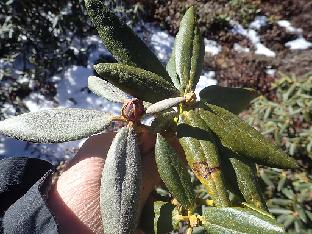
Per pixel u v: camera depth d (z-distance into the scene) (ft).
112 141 0.70
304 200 1.59
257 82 2.51
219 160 0.69
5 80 2.53
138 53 0.76
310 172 1.72
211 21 2.71
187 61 0.78
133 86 0.69
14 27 2.42
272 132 1.76
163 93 0.71
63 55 2.59
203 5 2.75
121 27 0.75
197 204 0.70
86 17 2.60
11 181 0.72
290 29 2.69
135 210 0.64
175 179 0.68
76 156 0.77
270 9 2.76
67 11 2.53
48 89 2.53
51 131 0.68
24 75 2.54
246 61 2.59
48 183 0.69
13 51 2.55
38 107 2.48
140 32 2.70
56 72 2.57
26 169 0.74
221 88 0.81
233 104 0.80
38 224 0.63
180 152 0.75
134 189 0.64
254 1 2.77
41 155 2.34
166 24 2.73
